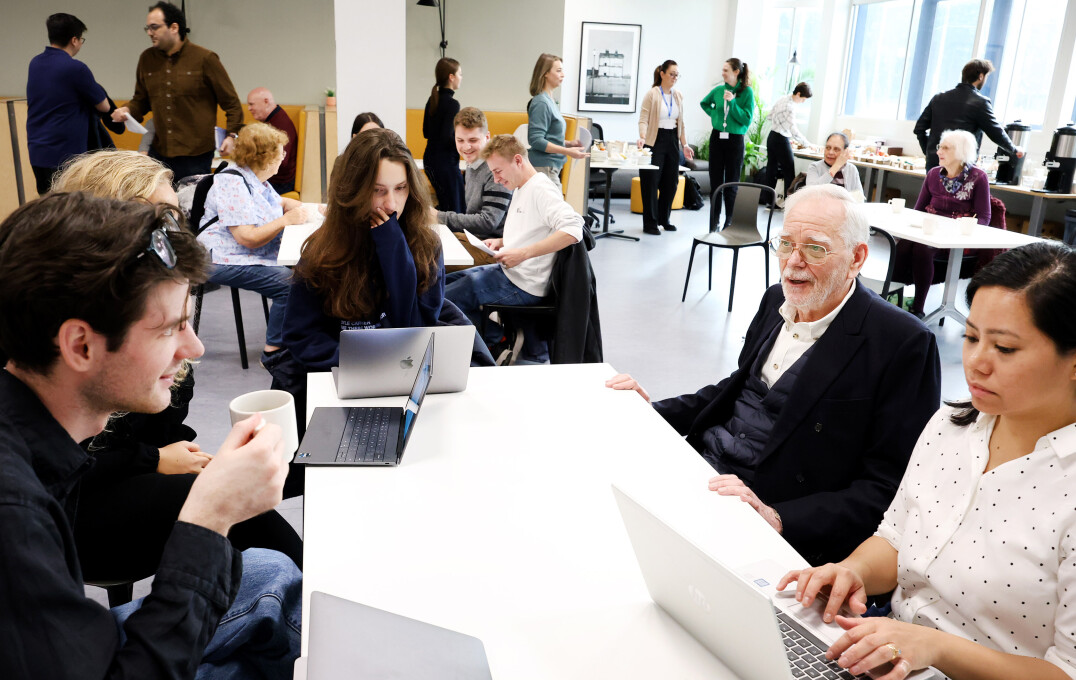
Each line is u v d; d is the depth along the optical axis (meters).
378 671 0.92
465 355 1.92
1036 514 1.11
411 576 1.19
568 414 1.85
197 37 7.44
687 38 10.71
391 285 2.20
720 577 0.93
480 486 1.48
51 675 0.80
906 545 1.30
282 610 1.32
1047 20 7.29
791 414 1.79
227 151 3.94
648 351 4.37
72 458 0.93
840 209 1.77
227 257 3.68
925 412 1.69
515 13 7.86
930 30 8.66
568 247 3.28
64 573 0.84
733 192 7.98
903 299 4.98
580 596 1.16
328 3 7.62
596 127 9.99
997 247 4.16
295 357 2.23
